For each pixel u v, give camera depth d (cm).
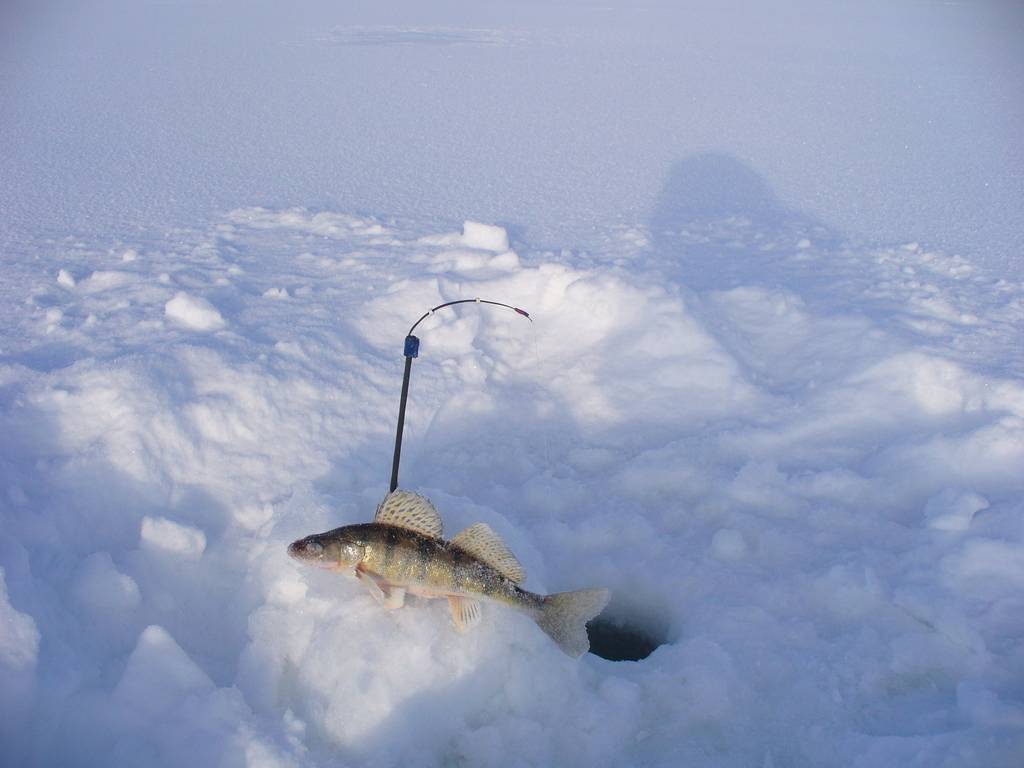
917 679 88
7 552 88
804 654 92
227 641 94
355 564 82
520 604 82
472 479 123
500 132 319
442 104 360
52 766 76
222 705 79
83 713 79
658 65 441
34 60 427
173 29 524
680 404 137
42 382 121
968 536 103
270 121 329
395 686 81
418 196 246
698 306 154
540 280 166
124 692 80
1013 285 177
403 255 188
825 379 139
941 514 106
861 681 88
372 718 80
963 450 118
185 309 144
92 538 103
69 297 162
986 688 83
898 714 84
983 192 251
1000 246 206
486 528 84
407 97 371
